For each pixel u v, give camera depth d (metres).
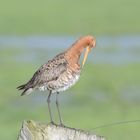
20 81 25.39
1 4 50.22
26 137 8.30
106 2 50.97
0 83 24.88
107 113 20.41
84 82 24.89
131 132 18.11
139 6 48.84
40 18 44.56
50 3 50.84
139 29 40.12
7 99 22.30
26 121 8.36
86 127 18.67
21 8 48.66
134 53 31.64
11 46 34.06
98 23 42.41
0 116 20.08
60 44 34.72
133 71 27.25
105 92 23.61
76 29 40.56
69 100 22.06
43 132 8.34
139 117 19.86
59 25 41.91
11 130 18.41
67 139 8.44
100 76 26.14
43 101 21.84
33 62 29.50
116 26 41.31
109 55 31.09
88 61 29.44
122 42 35.28
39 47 33.66
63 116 20.06
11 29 40.41
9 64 28.83
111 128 18.50
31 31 39.75
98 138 8.56
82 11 47.31
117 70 27.45
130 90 23.94
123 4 49.66
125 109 21.09
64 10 47.75
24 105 21.41
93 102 22.03
